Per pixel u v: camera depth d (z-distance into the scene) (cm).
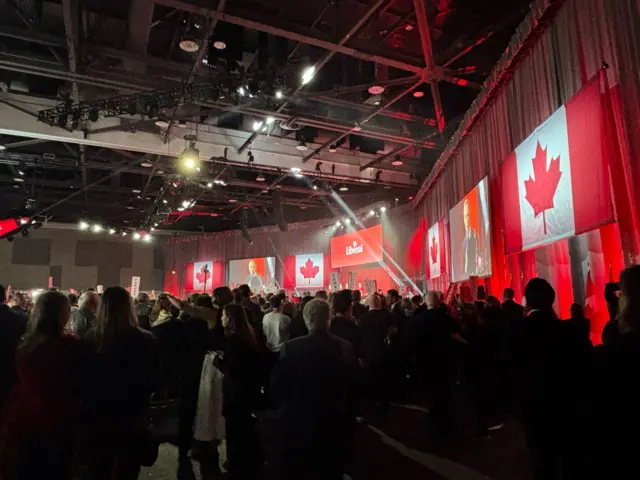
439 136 1455
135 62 1155
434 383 538
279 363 279
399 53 989
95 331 304
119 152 1567
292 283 2552
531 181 685
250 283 2662
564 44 597
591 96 505
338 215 2442
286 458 267
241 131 1514
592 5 520
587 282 568
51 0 918
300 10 930
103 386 275
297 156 1639
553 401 279
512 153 764
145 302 785
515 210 759
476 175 1039
